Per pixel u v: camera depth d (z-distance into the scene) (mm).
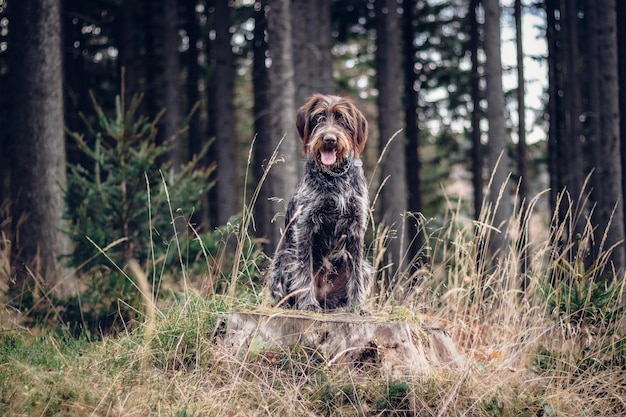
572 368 4469
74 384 3951
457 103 16391
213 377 4195
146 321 4738
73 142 13781
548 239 5125
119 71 15266
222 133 14141
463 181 18094
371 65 17344
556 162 13070
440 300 5504
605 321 4766
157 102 16672
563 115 13664
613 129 10250
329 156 4645
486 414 3936
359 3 15312
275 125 10008
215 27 14195
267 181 13102
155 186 6320
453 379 4121
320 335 4242
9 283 5941
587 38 12000
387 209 12211
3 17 12539
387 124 12289
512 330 4945
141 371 4188
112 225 6215
